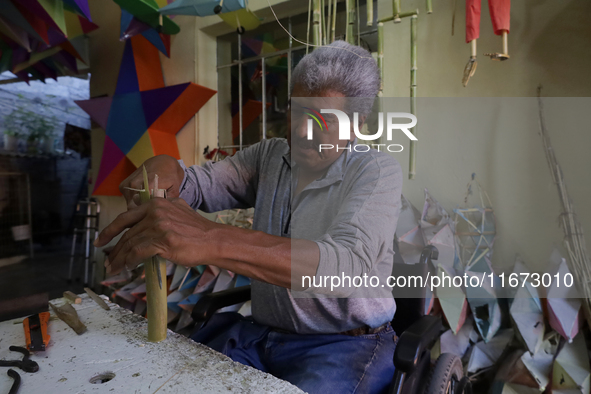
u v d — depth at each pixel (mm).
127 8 1889
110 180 2545
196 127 2459
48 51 2715
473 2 1164
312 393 724
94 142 3285
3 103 4438
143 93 2320
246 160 1113
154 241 569
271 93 2311
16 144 4543
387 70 1633
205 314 958
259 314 979
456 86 1500
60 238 4938
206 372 614
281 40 2221
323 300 853
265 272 614
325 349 848
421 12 1562
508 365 1269
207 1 1683
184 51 2510
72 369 620
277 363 875
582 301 1121
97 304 913
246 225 1871
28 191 4387
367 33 1721
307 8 2037
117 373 608
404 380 687
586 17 1285
